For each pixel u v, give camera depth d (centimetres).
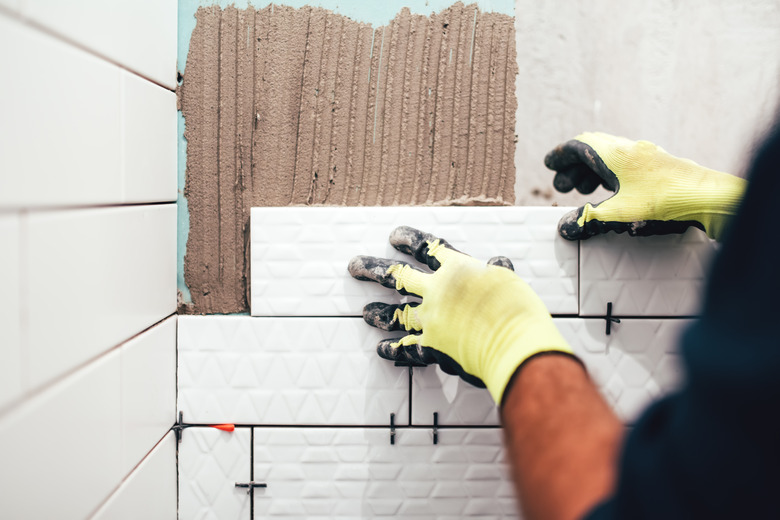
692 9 125
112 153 91
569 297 122
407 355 112
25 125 67
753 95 124
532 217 122
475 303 85
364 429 122
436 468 123
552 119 126
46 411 71
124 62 95
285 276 122
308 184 125
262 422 123
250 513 123
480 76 125
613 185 116
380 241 122
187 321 123
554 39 125
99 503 86
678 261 122
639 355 122
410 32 124
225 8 123
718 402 23
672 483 25
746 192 24
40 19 69
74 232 78
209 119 124
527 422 49
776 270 22
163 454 115
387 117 125
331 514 123
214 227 124
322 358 122
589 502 36
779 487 21
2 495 62
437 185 125
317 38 124
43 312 70
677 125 125
